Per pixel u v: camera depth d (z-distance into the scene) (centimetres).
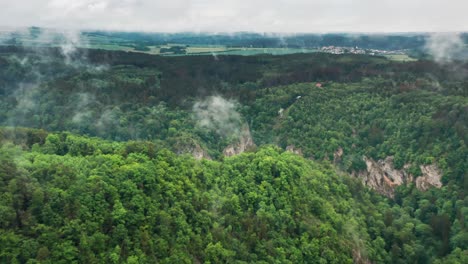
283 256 8662
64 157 8588
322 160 15000
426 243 11100
